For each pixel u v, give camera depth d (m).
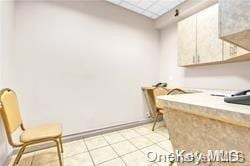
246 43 0.78
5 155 1.57
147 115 3.26
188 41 2.54
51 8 2.18
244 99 0.64
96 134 2.48
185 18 2.83
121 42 2.91
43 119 2.14
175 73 3.19
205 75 2.61
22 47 1.98
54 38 2.21
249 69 2.04
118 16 2.87
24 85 2.00
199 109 0.67
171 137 1.01
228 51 1.95
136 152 1.86
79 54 2.43
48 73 2.17
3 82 1.55
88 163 1.63
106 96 2.73
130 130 2.70
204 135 0.76
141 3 2.78
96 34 2.60
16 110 1.48
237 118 0.51
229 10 0.65
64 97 2.31
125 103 2.97
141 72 3.21
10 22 1.77
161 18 3.24
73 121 2.39
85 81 2.50
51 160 1.69
